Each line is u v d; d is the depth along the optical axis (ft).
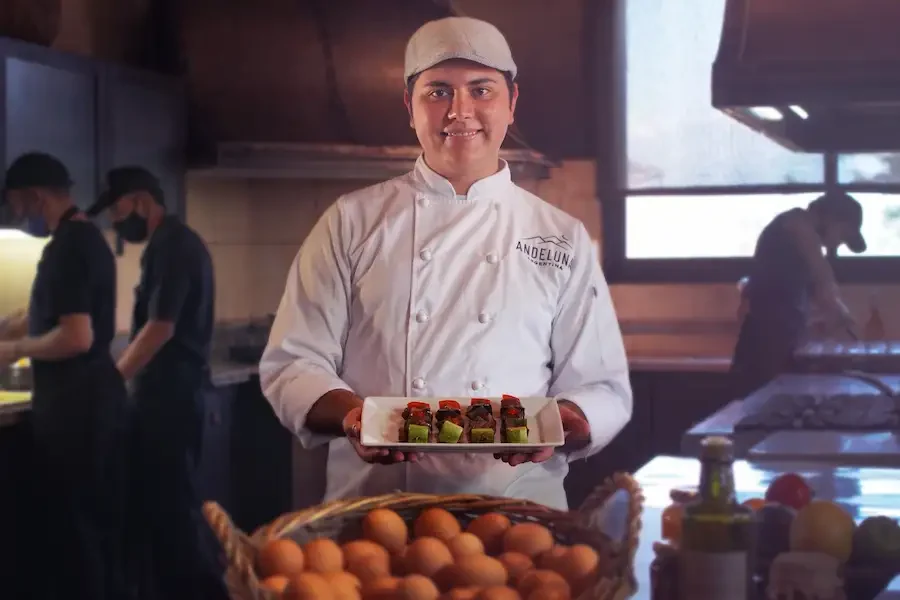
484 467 4.81
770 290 8.92
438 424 4.15
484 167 4.97
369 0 9.97
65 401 8.46
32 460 8.40
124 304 9.73
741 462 5.77
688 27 9.53
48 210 8.78
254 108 9.96
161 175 9.80
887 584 3.23
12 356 8.51
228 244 10.88
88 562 8.60
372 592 3.18
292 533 3.67
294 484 10.17
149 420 9.35
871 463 5.78
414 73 4.89
